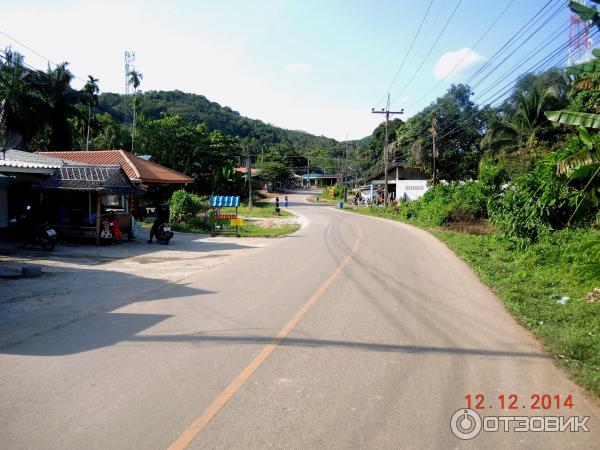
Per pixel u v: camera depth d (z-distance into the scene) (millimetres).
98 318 6801
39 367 4840
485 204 24969
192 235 21125
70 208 17188
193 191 52469
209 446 3350
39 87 36188
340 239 19500
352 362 5098
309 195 87875
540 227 14031
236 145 61969
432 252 15102
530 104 28984
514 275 10445
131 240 17672
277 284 9578
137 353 5285
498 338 6090
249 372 4750
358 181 83188
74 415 3793
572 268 10430
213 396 4180
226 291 8844
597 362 5195
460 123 45156
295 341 5805
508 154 29250
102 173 15930
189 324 6512
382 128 79188
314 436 3514
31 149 40594
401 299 8312
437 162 43250
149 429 3578
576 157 7699
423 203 31281
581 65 7195
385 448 3375
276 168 91000
